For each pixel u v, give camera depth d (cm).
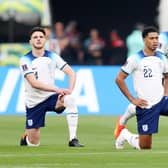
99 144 3881
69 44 7788
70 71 3750
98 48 7894
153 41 3497
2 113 5588
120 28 8538
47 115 5650
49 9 7406
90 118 5425
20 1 7288
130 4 8475
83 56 7869
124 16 8512
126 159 3089
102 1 8475
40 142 3994
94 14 8500
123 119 3584
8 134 4462
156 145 3772
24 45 7188
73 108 3662
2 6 7294
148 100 3522
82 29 8450
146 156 3175
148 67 3522
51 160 3069
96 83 5691
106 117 5506
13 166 2916
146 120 3516
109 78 5709
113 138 4234
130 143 3541
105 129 4750
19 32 7350
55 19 8450
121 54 7950
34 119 3756
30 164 2966
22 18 7306
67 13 8475
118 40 7956
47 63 3738
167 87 3581
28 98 3753
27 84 3747
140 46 6912
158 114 3522
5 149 3528
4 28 7350
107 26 8531
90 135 4397
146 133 3516
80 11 8500
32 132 3762
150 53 3538
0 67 5619
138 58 3519
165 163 2984
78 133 4509
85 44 7938
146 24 8456
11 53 7181
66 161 3041
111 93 5694
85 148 3556
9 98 5603
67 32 8075
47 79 3744
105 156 3181
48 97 3744
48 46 5859
